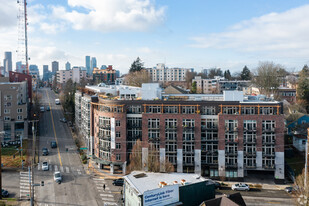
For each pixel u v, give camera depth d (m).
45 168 64.38
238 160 57.47
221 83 162.50
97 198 50.22
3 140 85.12
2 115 85.12
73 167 66.75
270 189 53.88
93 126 70.19
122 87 83.62
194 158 59.03
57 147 81.94
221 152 58.19
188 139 59.44
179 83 189.38
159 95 65.75
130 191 37.81
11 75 116.44
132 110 61.81
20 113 87.44
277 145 56.38
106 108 63.56
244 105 57.81
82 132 85.88
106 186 55.81
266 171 61.94
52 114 123.88
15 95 86.44
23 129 87.94
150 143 59.66
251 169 57.25
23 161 69.12
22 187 54.81
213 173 58.91
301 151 71.00
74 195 51.44
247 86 153.00
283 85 137.12
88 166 67.31
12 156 72.94
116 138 61.47
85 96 83.25
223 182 57.25
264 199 49.28
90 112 70.56
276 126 56.47
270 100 63.22
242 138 57.28
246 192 52.56
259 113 57.53
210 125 59.50
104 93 76.56
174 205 35.56
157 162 53.84
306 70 132.75
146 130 60.59
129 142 61.97
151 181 38.94
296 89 109.88
